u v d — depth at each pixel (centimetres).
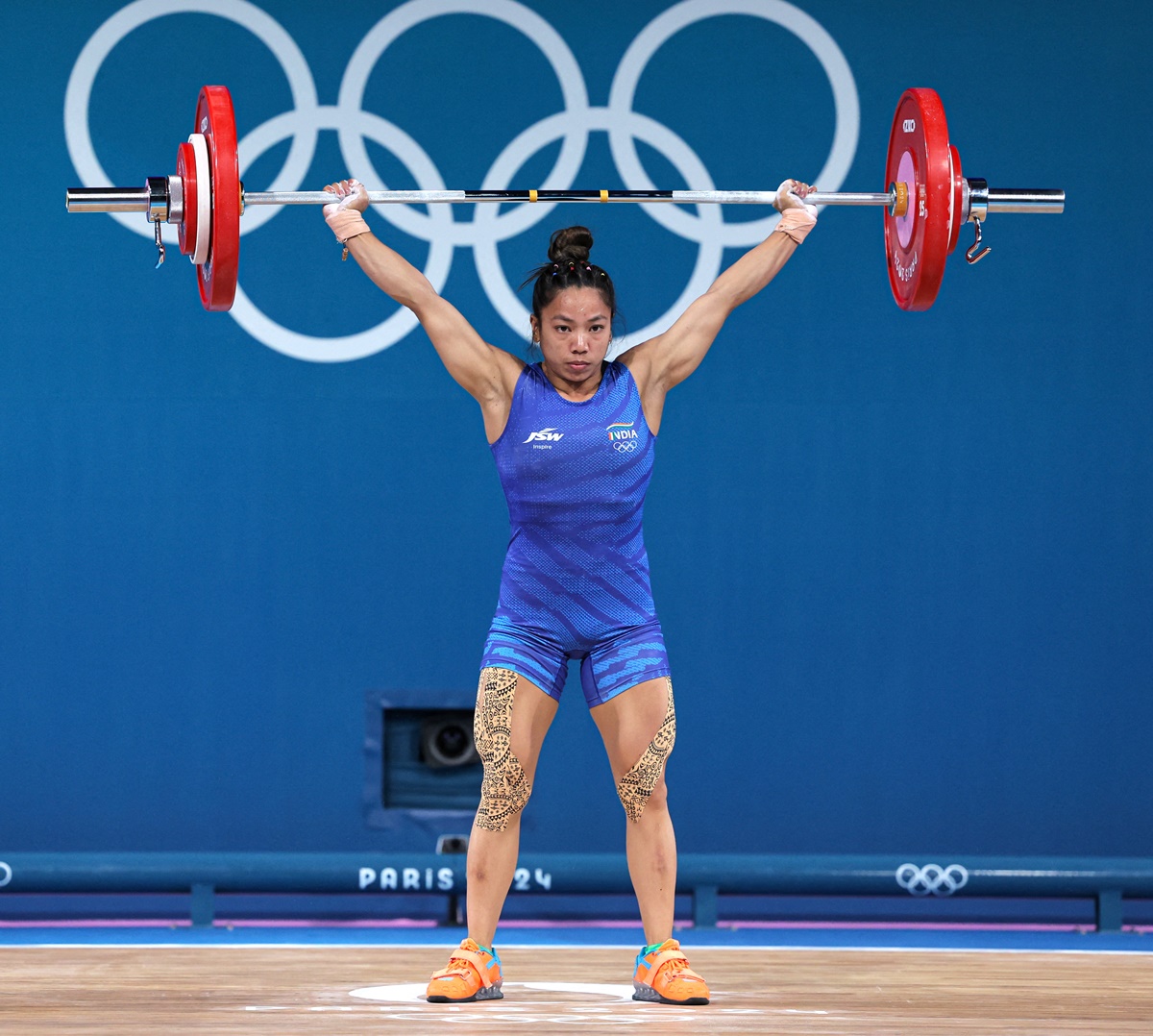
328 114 1742
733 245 1748
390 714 1742
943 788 1728
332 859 1622
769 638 1736
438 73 1750
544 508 1016
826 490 1748
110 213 1731
